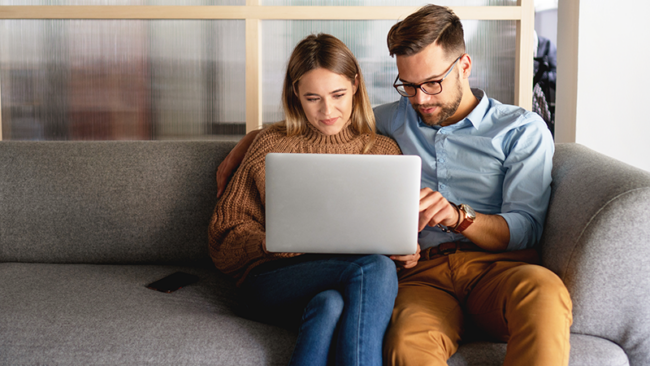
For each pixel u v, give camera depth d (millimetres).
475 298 1101
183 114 1821
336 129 1322
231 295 1303
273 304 1122
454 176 1306
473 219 1128
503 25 1732
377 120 1495
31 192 1508
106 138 1838
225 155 1531
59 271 1408
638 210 965
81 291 1243
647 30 1729
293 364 924
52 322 1066
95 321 1071
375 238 1001
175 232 1502
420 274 1215
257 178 1314
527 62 1709
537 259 1203
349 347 917
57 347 1005
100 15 1764
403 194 984
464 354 987
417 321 999
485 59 1747
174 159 1521
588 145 1784
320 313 949
